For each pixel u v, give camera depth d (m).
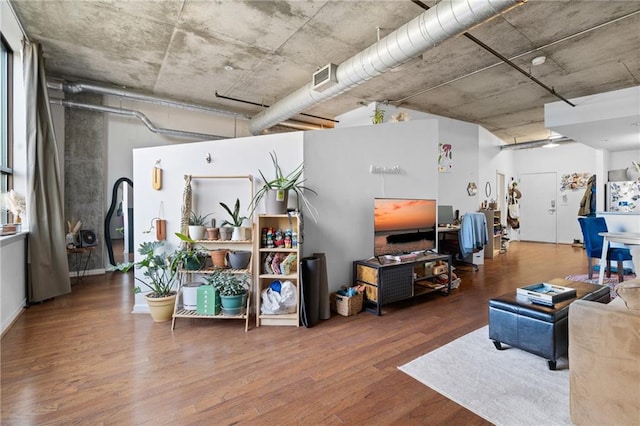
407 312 3.41
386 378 2.08
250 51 3.97
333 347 2.55
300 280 3.06
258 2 3.00
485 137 7.53
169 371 2.17
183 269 3.13
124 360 2.33
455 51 3.96
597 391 1.51
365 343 2.63
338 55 4.07
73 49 3.93
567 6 3.04
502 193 8.83
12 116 3.68
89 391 1.94
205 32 3.53
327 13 3.18
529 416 1.69
